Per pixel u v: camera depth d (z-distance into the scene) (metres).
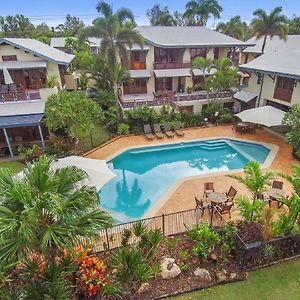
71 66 40.31
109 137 25.98
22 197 7.38
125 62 26.83
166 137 26.45
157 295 9.98
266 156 22.77
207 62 31.17
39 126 21.42
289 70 25.45
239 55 44.06
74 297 9.26
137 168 21.95
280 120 23.62
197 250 11.34
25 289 7.91
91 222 7.87
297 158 21.36
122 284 9.64
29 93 23.78
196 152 24.56
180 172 21.20
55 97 21.02
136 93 35.28
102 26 24.30
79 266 9.71
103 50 25.27
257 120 24.00
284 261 11.49
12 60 26.30
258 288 10.30
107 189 18.75
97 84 34.75
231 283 10.53
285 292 10.13
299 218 12.84
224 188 17.77
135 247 10.71
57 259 9.02
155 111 28.73
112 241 12.51
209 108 30.14
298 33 59.78
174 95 31.39
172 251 12.02
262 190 13.05
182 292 10.12
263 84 29.56
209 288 10.34
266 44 43.53
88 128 21.20
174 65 34.84
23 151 21.41
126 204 16.92
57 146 21.67
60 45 61.19
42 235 7.25
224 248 11.63
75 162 14.47
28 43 28.84
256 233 11.41
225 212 14.55
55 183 8.11
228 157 23.56
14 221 6.93
